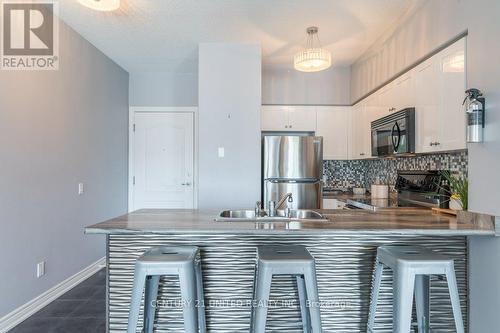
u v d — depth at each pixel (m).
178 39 3.48
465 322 2.04
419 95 2.68
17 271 2.50
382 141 3.31
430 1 2.50
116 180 4.35
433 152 2.60
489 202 1.84
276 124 4.50
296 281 2.01
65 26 3.12
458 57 2.15
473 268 1.99
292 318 2.03
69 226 3.20
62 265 3.08
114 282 2.03
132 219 2.11
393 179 3.91
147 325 1.90
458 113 2.16
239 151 3.59
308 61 3.01
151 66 4.46
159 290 2.03
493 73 1.81
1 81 2.37
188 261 1.65
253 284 2.01
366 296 2.04
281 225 1.91
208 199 3.57
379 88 3.54
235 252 2.05
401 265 1.63
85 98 3.51
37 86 2.74
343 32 3.29
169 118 4.79
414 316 2.02
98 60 3.81
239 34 3.35
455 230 1.79
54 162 2.96
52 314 2.63
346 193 4.50
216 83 3.59
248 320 2.05
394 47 3.14
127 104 4.71
